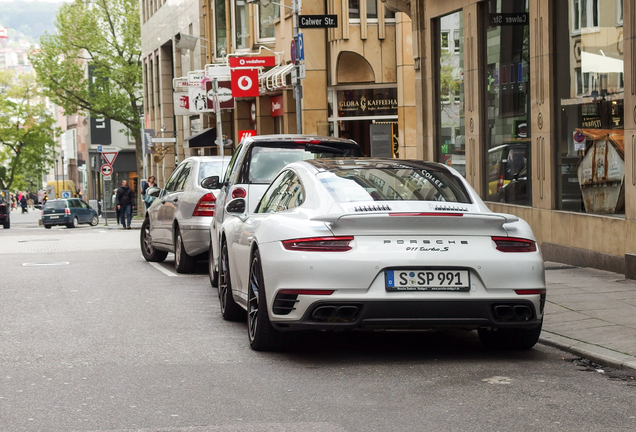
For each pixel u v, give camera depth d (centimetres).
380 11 2636
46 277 1406
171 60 5322
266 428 498
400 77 2584
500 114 1616
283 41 3034
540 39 1416
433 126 1925
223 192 1182
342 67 2683
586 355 697
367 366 671
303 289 644
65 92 6222
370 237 648
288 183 775
